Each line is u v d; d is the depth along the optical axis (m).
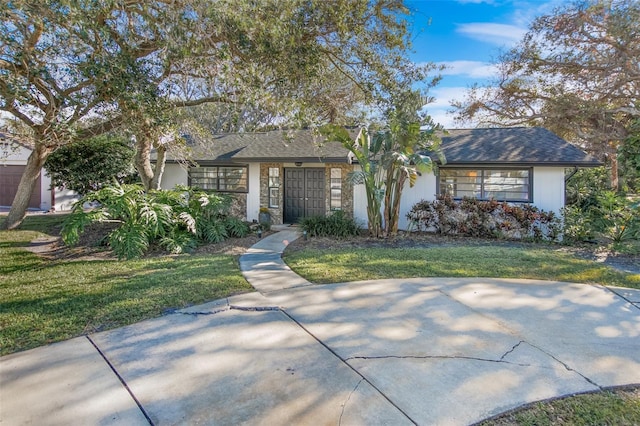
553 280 6.36
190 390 3.12
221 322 4.54
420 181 11.99
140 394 3.06
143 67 5.87
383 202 11.59
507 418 2.78
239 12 5.91
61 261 8.12
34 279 6.57
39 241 10.34
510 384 3.21
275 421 2.73
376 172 10.42
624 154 10.20
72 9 4.53
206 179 15.09
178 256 8.45
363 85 9.34
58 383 3.22
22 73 5.36
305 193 13.65
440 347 3.89
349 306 5.10
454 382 3.24
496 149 11.62
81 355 3.73
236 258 8.31
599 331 4.30
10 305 5.17
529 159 10.63
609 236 9.64
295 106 7.85
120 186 9.57
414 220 11.47
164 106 6.56
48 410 2.85
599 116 18.91
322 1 7.21
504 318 4.68
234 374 3.37
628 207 9.30
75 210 8.62
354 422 2.72
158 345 3.94
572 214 10.20
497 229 10.54
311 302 5.26
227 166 14.60
